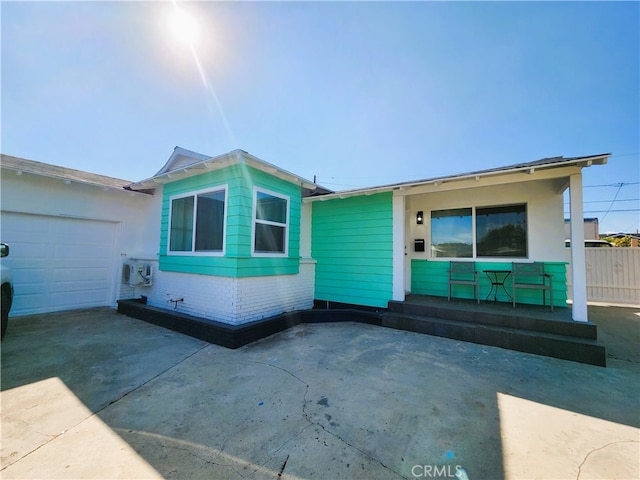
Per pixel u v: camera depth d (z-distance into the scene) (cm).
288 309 574
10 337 432
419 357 368
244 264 466
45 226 594
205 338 439
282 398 260
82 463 174
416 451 188
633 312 674
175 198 579
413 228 682
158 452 185
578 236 413
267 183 519
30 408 237
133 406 243
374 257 604
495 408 245
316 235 684
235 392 271
